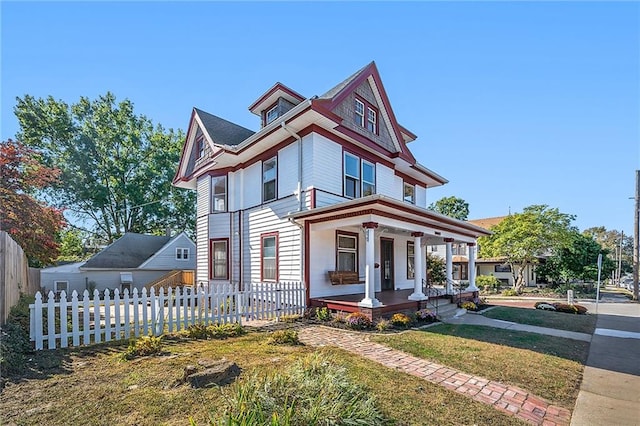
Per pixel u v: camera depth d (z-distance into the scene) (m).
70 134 28.00
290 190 11.45
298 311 9.99
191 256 25.95
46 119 27.03
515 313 12.33
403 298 11.03
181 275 21.66
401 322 8.80
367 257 9.06
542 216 25.11
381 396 4.00
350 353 5.91
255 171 13.34
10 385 4.04
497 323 10.02
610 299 21.81
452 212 42.31
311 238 10.68
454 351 6.38
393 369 5.11
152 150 32.28
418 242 11.04
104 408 3.43
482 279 28.86
